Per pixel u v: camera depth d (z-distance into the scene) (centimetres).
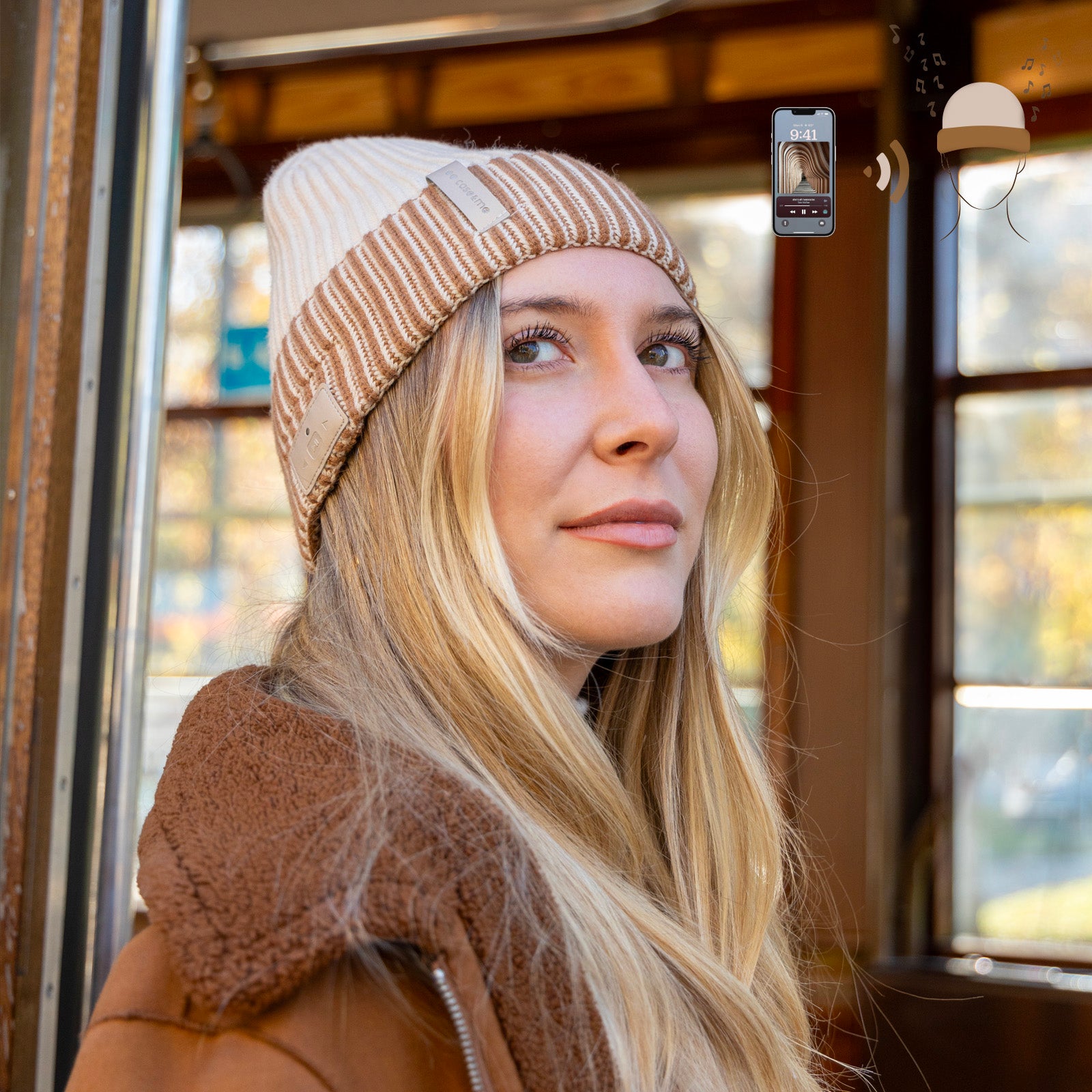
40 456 72
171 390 258
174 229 78
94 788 72
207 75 235
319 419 60
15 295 72
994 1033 192
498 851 45
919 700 214
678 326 62
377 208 61
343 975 40
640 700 70
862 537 222
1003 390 208
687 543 60
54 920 70
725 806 69
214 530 253
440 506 55
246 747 47
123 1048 39
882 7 162
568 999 43
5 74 72
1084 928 201
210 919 38
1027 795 207
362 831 42
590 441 56
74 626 72
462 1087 42
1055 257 200
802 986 100
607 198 60
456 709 54
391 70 248
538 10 211
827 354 227
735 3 222
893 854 210
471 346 56
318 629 58
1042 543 209
